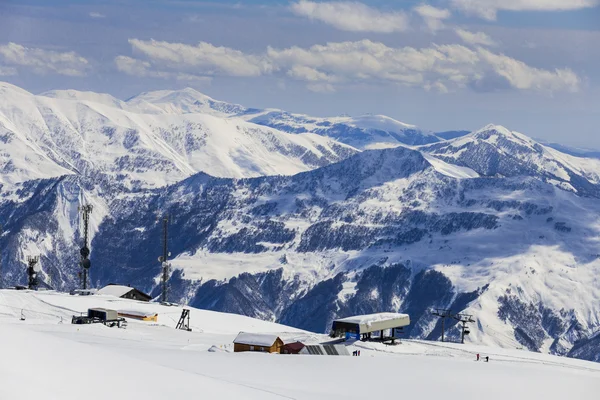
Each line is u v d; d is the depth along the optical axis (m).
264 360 68.00
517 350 120.44
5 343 40.41
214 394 40.16
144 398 36.41
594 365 109.00
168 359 64.06
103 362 41.56
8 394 32.53
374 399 50.97
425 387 57.50
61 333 94.62
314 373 60.97
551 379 65.00
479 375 65.25
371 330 111.00
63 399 33.53
